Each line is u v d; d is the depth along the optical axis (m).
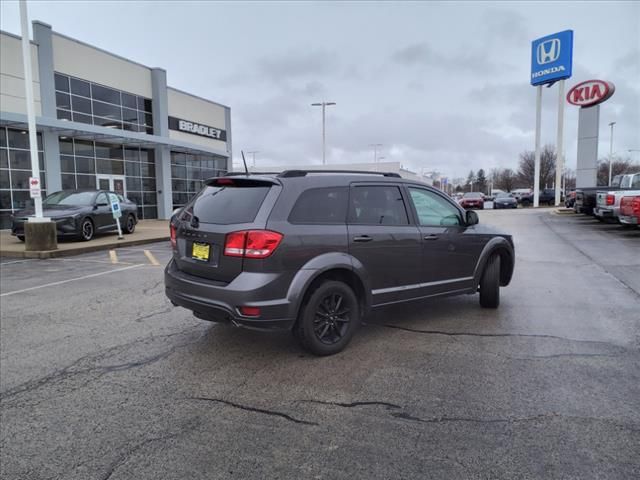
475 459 2.73
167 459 2.77
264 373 4.02
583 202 19.16
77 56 20.81
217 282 4.18
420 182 5.37
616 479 2.53
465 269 5.58
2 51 17.36
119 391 3.69
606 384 3.71
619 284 7.49
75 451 2.86
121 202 16.55
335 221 4.44
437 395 3.56
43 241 11.55
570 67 30.98
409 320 5.54
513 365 4.12
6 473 2.63
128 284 7.92
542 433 3.00
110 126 22.84
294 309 4.07
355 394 3.60
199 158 30.20
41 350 4.65
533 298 6.62
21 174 18.25
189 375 3.99
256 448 2.87
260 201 4.19
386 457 2.76
